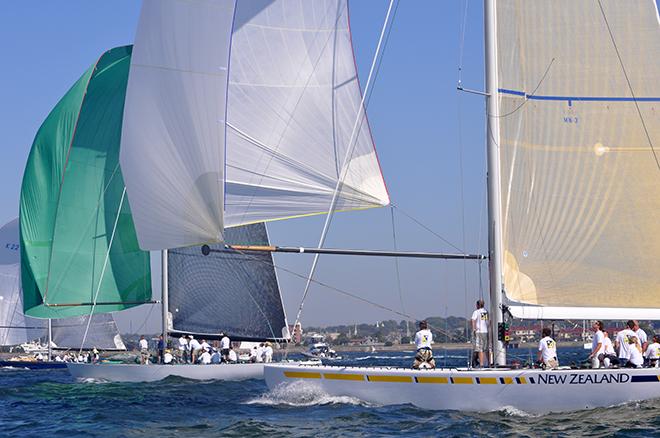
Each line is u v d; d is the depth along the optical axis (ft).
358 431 58.65
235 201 76.89
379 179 76.95
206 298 122.83
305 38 77.71
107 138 123.75
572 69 69.00
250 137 76.95
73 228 123.34
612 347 69.21
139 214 79.46
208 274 122.83
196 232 78.23
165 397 84.89
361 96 77.46
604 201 68.13
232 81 76.89
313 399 69.26
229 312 123.85
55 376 133.18
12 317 184.85
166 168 78.89
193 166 78.13
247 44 77.20
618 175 68.28
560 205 68.28
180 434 61.05
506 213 67.56
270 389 71.56
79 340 169.89
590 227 67.97
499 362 66.18
